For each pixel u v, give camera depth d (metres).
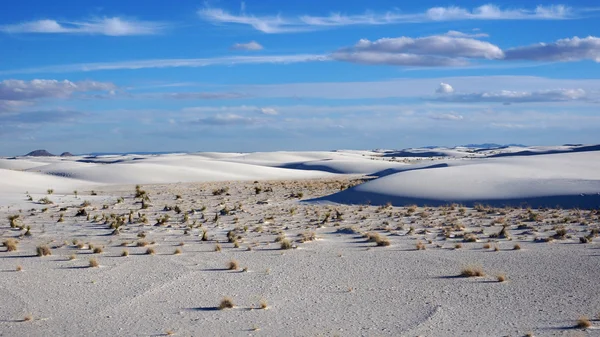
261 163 192.62
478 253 23.77
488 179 57.53
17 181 83.12
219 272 20.23
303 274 19.75
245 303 15.69
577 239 27.89
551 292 16.42
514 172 61.91
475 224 35.72
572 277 18.41
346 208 49.19
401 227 33.72
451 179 58.81
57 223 38.38
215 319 14.06
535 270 19.75
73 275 19.91
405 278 18.86
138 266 21.61
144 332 13.04
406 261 22.12
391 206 49.41
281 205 54.09
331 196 58.62
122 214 44.94
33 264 22.22
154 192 74.00
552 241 27.02
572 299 15.53
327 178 119.31
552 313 14.16
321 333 12.80
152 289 17.56
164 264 22.00
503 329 12.92
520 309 14.65
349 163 164.00
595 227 32.59
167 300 16.14
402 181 59.75
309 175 131.88
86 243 28.36
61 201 56.88
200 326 13.45
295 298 16.23
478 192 52.47
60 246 27.41
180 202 57.84
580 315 13.90
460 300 15.76
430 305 15.27
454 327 13.20
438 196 52.56
